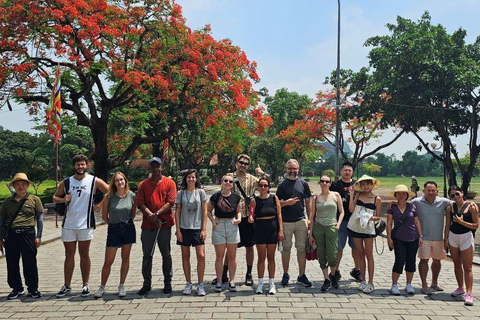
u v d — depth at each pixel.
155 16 18.02
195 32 20.23
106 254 5.59
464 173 25.86
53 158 57.50
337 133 24.88
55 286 6.21
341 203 6.24
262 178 5.88
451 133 27.14
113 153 27.56
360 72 27.73
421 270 5.89
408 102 24.17
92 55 15.73
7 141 76.44
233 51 21.02
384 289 6.05
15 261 5.60
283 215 6.24
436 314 4.85
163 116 21.06
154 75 17.64
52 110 13.80
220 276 5.85
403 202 5.91
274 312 4.88
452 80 22.11
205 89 20.12
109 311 4.93
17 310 5.01
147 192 5.73
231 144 37.41
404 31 24.38
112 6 16.47
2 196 25.44
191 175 5.82
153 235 5.75
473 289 6.07
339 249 6.53
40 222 5.74
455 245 5.61
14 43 14.62
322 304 5.22
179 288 6.04
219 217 5.90
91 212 5.71
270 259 5.82
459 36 23.19
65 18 15.04
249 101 23.38
